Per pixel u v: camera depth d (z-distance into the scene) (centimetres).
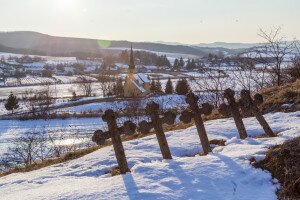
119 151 768
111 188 638
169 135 1143
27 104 8062
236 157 736
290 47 1994
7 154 2862
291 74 2023
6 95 11619
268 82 2169
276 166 668
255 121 1146
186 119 874
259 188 628
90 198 602
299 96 1284
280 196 595
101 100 7119
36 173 959
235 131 1073
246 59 2291
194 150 955
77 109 6259
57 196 631
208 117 1378
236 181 647
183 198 591
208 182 645
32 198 645
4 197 726
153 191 611
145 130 827
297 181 602
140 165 754
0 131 4853
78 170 906
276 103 1298
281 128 1012
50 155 2433
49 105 7088
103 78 11031
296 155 675
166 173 694
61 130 4378
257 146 812
